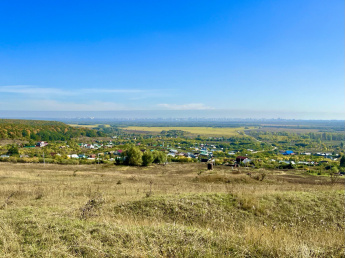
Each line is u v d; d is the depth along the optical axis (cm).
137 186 1881
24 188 1711
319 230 852
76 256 479
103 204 1041
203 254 497
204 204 1023
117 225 661
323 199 1147
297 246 548
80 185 1947
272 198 1123
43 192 1545
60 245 518
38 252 489
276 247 541
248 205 1034
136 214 937
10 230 587
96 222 713
